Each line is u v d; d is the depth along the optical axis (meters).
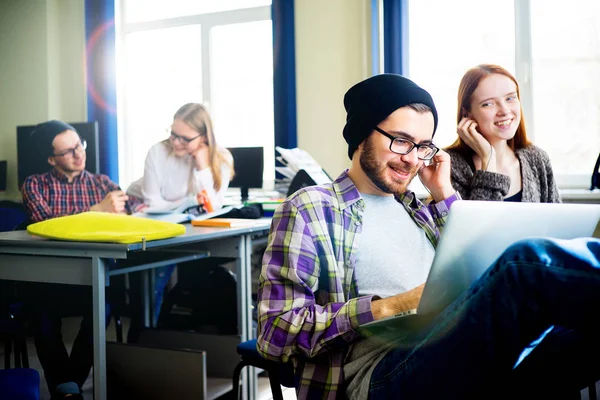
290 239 1.23
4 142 5.40
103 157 5.08
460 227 1.07
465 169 2.46
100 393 1.89
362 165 1.30
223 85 5.00
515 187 2.58
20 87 5.34
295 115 4.48
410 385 1.10
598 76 3.79
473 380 1.03
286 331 1.18
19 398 1.22
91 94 5.11
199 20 5.00
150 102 5.24
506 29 4.00
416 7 4.24
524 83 3.93
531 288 0.95
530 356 1.18
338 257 1.27
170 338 2.68
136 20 5.25
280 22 4.47
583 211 1.11
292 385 1.38
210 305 3.54
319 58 4.41
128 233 1.92
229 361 2.56
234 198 4.41
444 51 4.18
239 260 2.55
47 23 5.22
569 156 3.89
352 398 1.21
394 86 1.27
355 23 4.29
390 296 1.26
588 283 0.90
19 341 2.35
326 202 1.29
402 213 1.39
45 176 4.23
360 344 1.23
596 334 0.94
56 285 2.39
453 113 4.19
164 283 3.31
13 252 2.04
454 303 1.06
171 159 3.75
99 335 1.90
